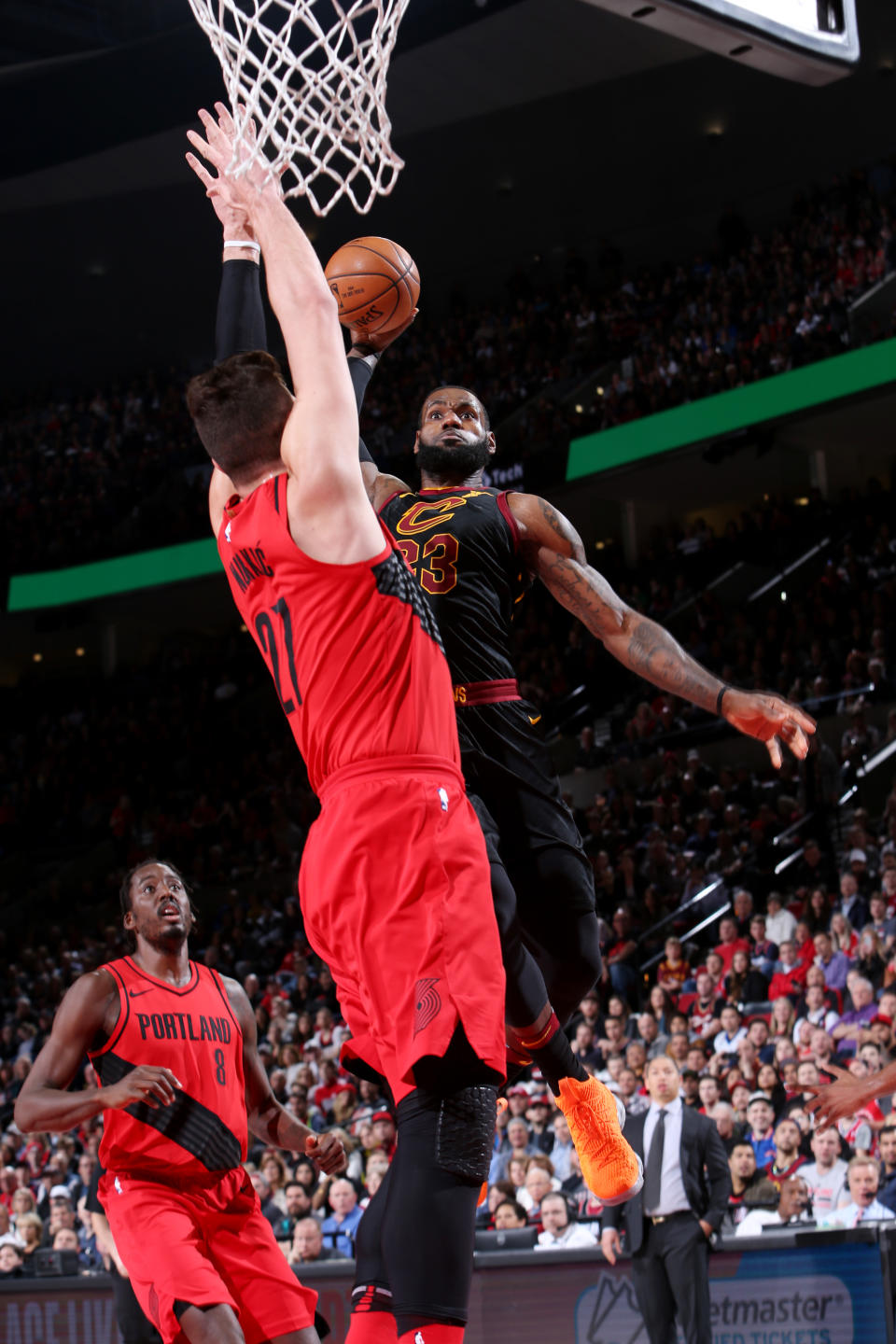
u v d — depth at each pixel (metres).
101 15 24.69
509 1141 7.71
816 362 16.48
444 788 1.77
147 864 3.97
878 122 19.88
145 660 23.28
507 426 20.19
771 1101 7.09
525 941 2.16
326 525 1.73
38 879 18.88
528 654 17.61
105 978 3.79
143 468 22.00
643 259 22.14
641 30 19.84
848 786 11.66
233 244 2.16
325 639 1.77
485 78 21.05
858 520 16.80
